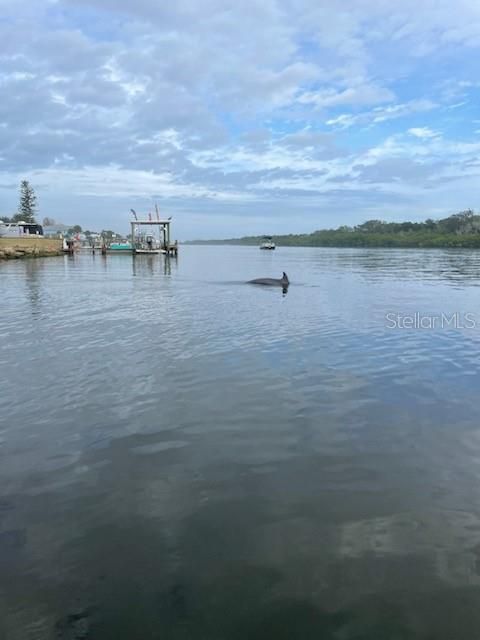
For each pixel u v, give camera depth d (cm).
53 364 922
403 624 313
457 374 853
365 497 461
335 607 327
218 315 1523
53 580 351
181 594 337
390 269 4344
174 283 2734
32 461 536
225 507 444
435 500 455
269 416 661
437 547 388
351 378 832
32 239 7375
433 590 341
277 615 320
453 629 309
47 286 2478
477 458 539
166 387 785
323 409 686
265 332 1235
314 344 1095
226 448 565
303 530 409
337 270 4206
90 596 336
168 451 558
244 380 821
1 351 1023
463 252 10300
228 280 2973
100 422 643
